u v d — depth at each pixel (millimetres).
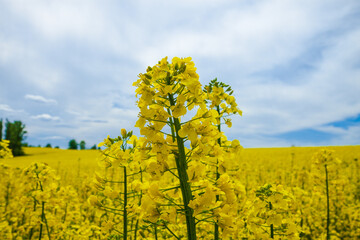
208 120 2346
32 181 4422
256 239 3000
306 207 5781
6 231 6375
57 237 5379
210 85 4047
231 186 2385
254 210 3039
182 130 2223
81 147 89938
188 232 2236
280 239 3170
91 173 17359
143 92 2281
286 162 21562
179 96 2189
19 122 57625
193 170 2279
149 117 2285
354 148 33281
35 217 4926
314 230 6680
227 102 3951
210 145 2406
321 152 5391
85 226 5914
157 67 2297
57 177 4625
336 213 8266
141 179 3611
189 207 2236
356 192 11195
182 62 2281
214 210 2262
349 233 7430
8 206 8641
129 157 2863
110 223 3088
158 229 3920
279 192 2980
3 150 7703
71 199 7617
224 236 2227
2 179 9461
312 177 5602
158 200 2330
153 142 2279
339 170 9727
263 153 33844
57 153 57812
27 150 67688
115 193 2928
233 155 3377
